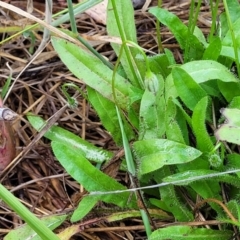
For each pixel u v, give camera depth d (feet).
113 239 0.91
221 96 0.95
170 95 0.88
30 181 0.97
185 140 0.89
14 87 1.13
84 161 0.86
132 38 1.01
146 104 0.88
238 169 0.79
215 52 0.92
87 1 1.05
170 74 0.90
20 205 0.62
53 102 1.10
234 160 0.86
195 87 0.86
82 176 0.86
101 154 0.94
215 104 0.97
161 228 0.80
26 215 0.63
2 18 1.26
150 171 0.83
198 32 1.04
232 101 0.88
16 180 1.02
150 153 0.84
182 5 1.23
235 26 0.94
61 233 0.87
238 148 0.93
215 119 0.95
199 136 0.84
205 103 0.80
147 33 1.18
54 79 1.13
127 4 1.00
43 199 0.97
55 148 0.85
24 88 1.14
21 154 0.97
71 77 1.12
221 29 1.05
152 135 0.88
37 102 1.10
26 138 1.05
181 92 0.86
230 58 0.96
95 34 1.22
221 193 0.88
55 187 0.98
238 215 0.79
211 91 0.94
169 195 0.86
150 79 0.81
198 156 0.80
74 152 0.86
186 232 0.80
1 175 0.97
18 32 1.10
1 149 0.95
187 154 0.81
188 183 0.82
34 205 0.95
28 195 0.99
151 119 0.88
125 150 0.85
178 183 0.81
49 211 0.95
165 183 0.79
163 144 0.83
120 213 0.88
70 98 0.96
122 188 0.88
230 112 0.78
